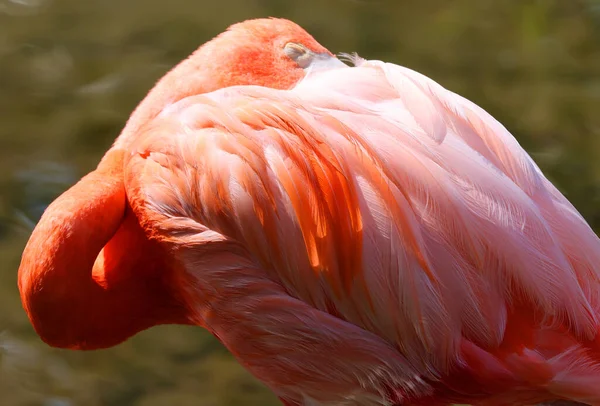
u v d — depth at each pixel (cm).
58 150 849
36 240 472
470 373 448
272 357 474
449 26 1062
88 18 1059
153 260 485
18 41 1010
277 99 461
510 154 456
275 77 521
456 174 442
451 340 443
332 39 1017
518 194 443
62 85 943
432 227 438
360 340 456
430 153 443
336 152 446
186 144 464
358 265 446
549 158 842
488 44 1032
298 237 451
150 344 686
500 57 1008
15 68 966
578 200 784
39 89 936
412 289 441
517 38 1045
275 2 1098
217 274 463
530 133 880
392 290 445
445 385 457
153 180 471
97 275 495
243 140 453
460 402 471
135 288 491
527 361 442
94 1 1094
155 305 501
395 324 449
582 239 454
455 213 438
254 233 452
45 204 779
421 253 437
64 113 900
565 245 450
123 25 1046
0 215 769
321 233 449
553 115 909
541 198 455
